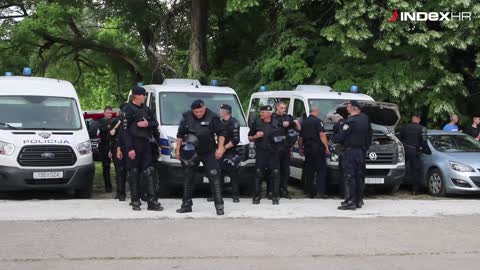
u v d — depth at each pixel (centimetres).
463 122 1523
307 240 695
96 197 1100
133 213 834
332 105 1208
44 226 740
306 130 1087
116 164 984
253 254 626
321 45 1678
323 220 822
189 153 825
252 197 1066
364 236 725
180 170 1001
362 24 1467
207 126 825
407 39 1484
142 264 582
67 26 2611
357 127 909
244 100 1750
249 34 2147
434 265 600
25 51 2561
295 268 577
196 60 2012
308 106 1194
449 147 1214
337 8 1577
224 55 2241
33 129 1014
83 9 2456
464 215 883
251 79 1828
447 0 1401
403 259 621
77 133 1040
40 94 1084
